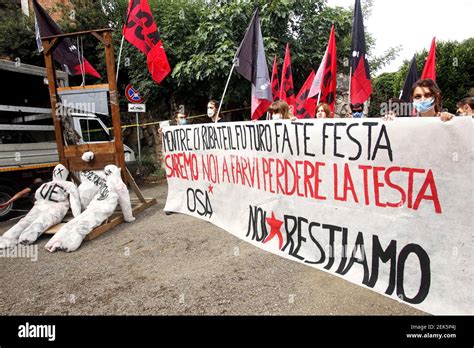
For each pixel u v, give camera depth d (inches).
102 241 166.6
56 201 185.5
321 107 160.2
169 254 144.4
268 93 183.9
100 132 304.7
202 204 191.9
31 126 253.8
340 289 104.8
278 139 135.6
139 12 207.9
